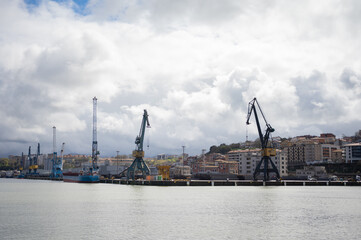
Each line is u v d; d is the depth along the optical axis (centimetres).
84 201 9169
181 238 4641
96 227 5316
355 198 10344
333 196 11056
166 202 8906
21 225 5466
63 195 11269
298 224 5681
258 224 5662
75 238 4597
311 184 18238
